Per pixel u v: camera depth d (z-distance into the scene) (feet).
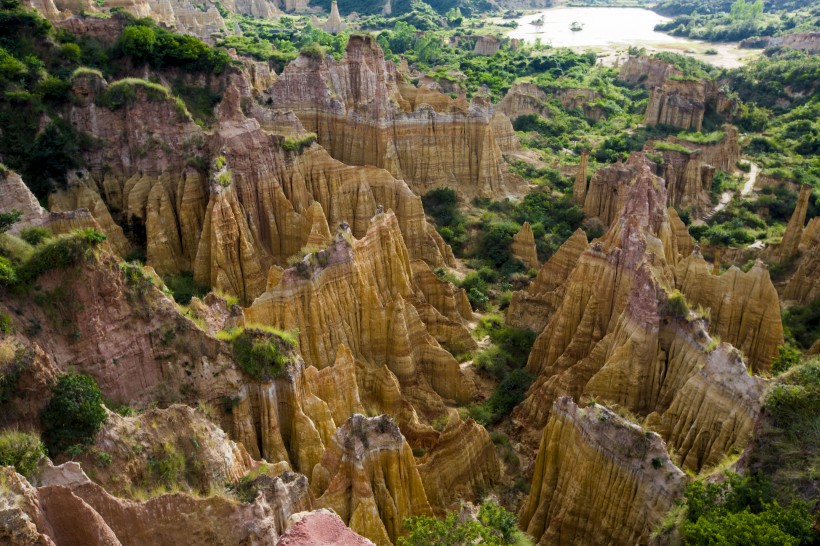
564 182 311.06
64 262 97.60
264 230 206.28
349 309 156.87
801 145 385.91
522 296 201.36
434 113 276.21
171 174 204.33
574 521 112.57
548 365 168.04
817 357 117.08
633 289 142.41
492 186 286.46
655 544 92.27
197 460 87.86
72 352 96.58
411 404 154.10
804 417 92.17
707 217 298.76
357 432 103.19
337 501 99.81
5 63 201.87
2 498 61.16
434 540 88.38
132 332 103.45
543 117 431.43
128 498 79.10
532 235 246.68
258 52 380.99
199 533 76.02
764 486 86.38
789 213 300.61
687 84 410.93
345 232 161.07
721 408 116.47
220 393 109.81
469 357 181.98
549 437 121.60
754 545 74.43
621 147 374.22
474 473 133.90
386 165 260.21
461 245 256.52
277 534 85.97
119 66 232.94
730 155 353.92
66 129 199.82
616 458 107.86
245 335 114.73
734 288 164.35
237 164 199.52
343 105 266.98
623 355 136.15
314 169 221.25
